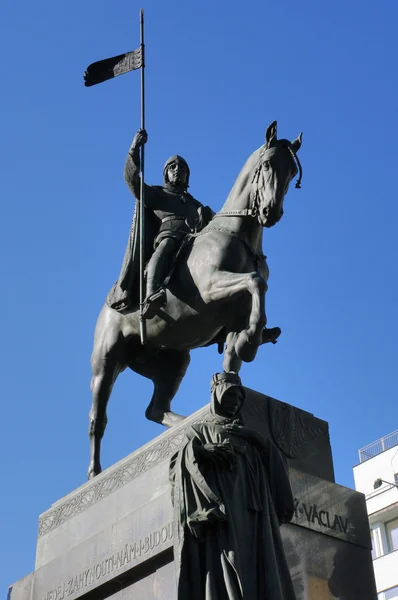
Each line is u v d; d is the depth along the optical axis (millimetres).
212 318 8992
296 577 7379
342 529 7848
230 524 6922
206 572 6805
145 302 9016
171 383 10094
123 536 8195
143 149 9703
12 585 9344
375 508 26016
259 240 9242
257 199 8773
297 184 8859
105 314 10219
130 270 9594
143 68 10539
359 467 27141
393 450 26391
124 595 8008
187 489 7078
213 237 9062
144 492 8344
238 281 8508
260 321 8133
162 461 8312
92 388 10250
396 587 24766
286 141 8828
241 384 7645
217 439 7293
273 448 7434
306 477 7898
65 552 8859
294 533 7555
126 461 8805
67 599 8523
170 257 9344
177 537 6996
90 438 10172
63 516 9273
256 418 7938
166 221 9703
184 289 9133
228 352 8594
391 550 25484
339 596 7547
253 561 6891
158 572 7762
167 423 9812
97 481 9055
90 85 10938
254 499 7121
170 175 10117
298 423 8141
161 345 9594
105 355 10133
